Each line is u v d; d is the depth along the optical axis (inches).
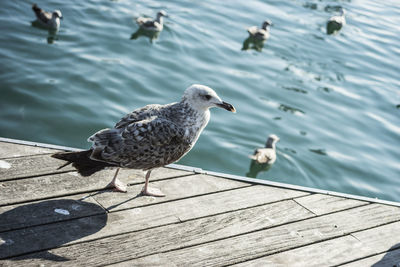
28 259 133.7
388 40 617.9
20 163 171.8
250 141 398.0
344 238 158.7
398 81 518.6
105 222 151.9
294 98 460.8
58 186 164.6
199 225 156.3
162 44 520.4
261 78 485.4
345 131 423.5
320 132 417.1
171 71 469.1
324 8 709.9
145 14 589.6
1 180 162.2
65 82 422.3
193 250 145.6
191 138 165.0
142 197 166.2
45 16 515.5
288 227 160.9
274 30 606.5
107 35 523.2
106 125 376.2
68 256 136.8
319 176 370.6
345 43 597.0
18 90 399.5
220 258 143.7
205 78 466.3
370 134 423.5
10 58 445.4
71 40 500.7
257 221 161.6
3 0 567.8
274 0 712.4
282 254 148.6
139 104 408.2
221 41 550.6
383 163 389.7
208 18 610.5
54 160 176.6
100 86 423.8
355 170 380.2
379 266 147.9
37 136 353.4
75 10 571.8
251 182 182.2
